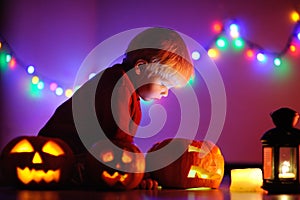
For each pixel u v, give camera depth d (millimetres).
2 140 3430
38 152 2191
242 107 4172
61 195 1917
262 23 4180
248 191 2314
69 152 2279
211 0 4273
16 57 3566
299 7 4129
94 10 4422
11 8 3551
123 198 1812
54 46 3920
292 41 4133
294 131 2254
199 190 2357
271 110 4145
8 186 2412
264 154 2285
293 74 4121
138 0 4441
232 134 4172
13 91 3539
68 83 4008
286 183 2195
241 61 4191
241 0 4227
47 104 3840
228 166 4148
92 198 1792
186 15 4320
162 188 2414
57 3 3967
